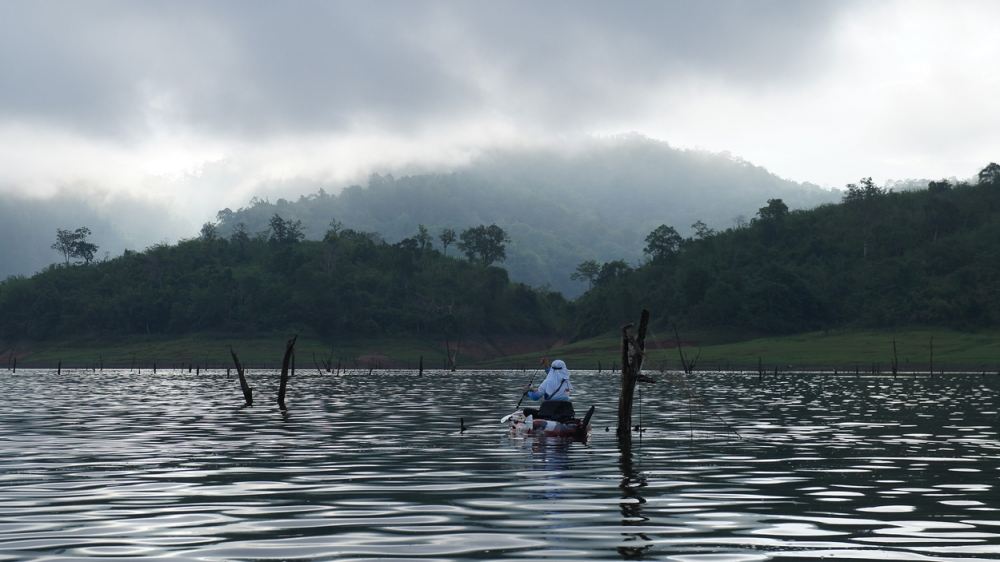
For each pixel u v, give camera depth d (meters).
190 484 14.88
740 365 147.12
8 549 9.62
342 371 144.00
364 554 9.34
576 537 10.25
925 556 9.28
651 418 31.94
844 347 177.88
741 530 10.70
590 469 16.89
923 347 172.50
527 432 24.27
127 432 26.03
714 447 21.34
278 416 33.44
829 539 10.17
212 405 41.47
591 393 53.38
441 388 65.38
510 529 10.76
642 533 10.50
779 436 24.52
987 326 197.00
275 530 10.72
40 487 14.53
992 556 9.29
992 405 41.59
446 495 13.55
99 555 9.32
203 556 9.27
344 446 21.59
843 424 29.09
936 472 16.47
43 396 51.97
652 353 171.12
